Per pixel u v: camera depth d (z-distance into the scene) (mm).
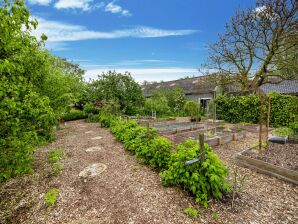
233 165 4570
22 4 2086
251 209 2797
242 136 7461
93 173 4348
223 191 3186
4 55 2426
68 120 17812
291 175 3592
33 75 3736
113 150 6184
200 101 19094
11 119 2439
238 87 14461
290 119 9281
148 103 17031
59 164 5012
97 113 17828
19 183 3992
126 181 3832
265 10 10445
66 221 2703
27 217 2877
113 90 15992
